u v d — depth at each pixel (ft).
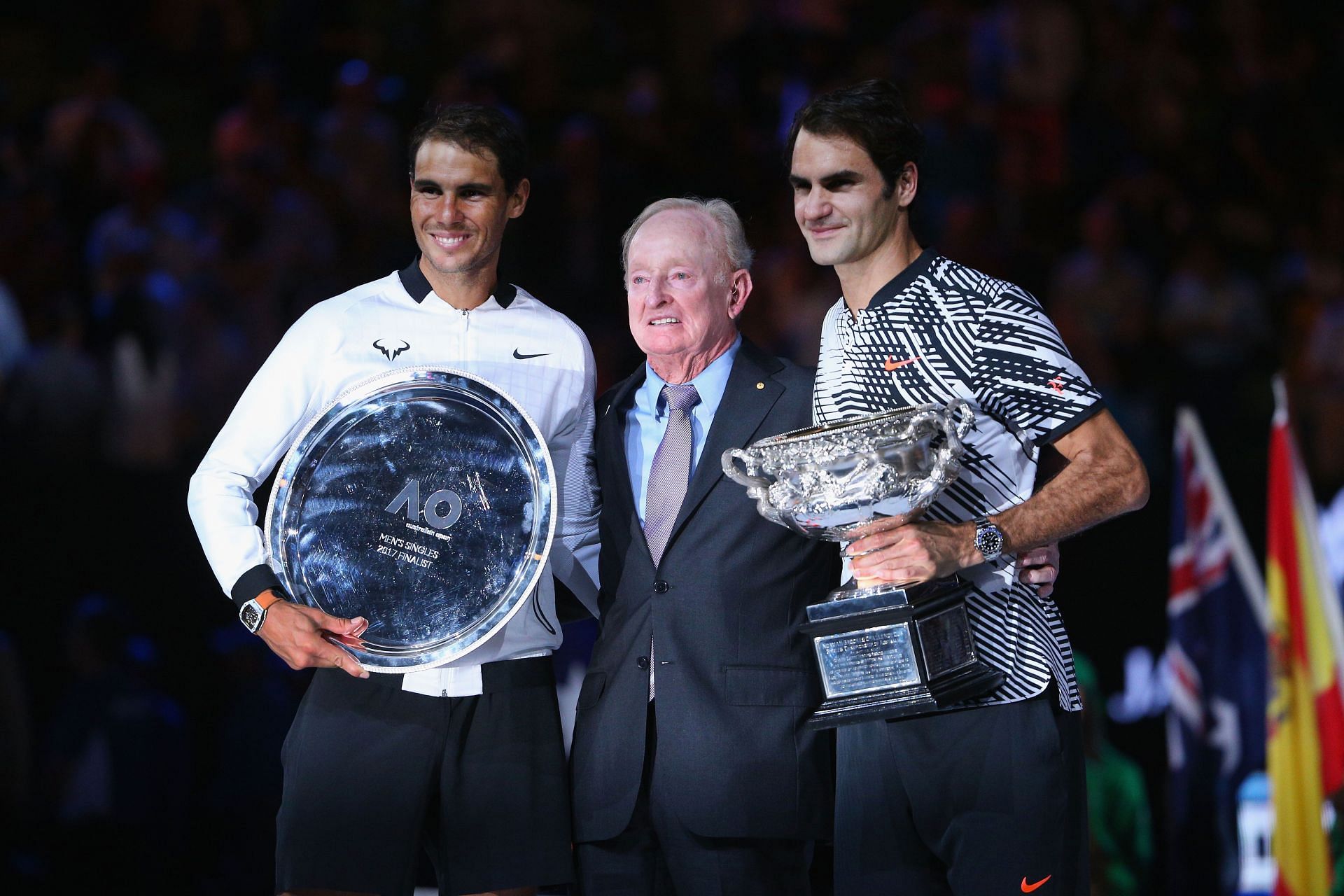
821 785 40.16
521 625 40.19
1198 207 121.29
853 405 37.45
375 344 40.16
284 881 39.04
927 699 34.47
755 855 39.93
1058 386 35.47
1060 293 104.99
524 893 40.42
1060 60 123.13
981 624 36.11
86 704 70.13
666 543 40.65
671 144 113.09
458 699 39.52
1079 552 78.95
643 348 41.27
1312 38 130.82
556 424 41.45
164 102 110.52
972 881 35.94
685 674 39.81
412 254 97.96
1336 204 120.67
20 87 108.17
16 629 78.59
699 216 41.34
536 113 113.60
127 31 113.29
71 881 69.05
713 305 40.96
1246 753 61.52
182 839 70.74
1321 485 95.61
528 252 99.25
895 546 33.78
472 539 38.99
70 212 95.86
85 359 84.07
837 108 36.60
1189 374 101.09
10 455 81.71
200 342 88.17
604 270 100.01
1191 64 127.54
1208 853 61.87
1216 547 62.59
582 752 40.88
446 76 114.32
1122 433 35.99
